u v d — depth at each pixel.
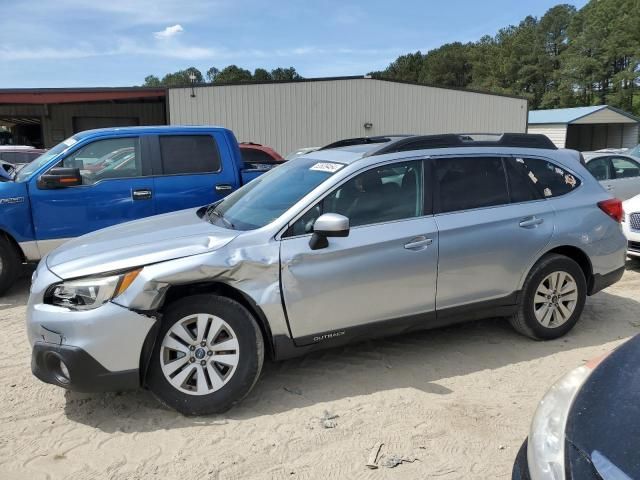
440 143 4.31
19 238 5.95
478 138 4.70
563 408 2.12
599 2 79.31
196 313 3.45
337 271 3.71
